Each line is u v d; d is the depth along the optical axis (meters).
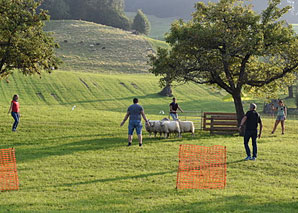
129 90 71.94
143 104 62.75
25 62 21.45
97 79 75.44
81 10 178.00
